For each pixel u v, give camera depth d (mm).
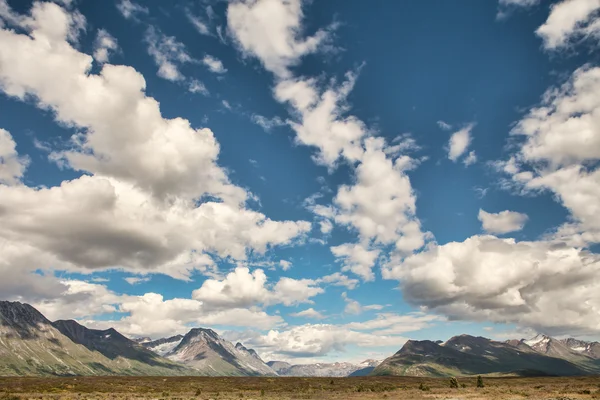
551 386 127375
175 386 176750
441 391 114500
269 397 106375
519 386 139625
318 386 172625
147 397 106250
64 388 151125
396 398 92438
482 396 92125
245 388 166125
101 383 183500
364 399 92562
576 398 78250
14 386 154875
